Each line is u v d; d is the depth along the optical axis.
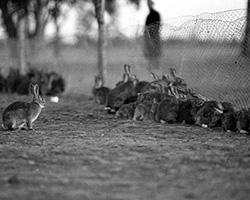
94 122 15.34
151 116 15.16
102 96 20.80
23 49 32.97
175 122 14.63
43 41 32.41
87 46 29.28
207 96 16.55
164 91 16.08
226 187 7.99
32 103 13.67
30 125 13.70
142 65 21.36
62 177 8.67
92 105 20.73
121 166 9.34
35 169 9.27
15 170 9.24
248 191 7.79
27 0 36.06
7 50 35.28
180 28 17.81
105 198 7.51
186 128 13.60
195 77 17.64
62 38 30.69
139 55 21.56
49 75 26.81
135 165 9.39
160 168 9.15
